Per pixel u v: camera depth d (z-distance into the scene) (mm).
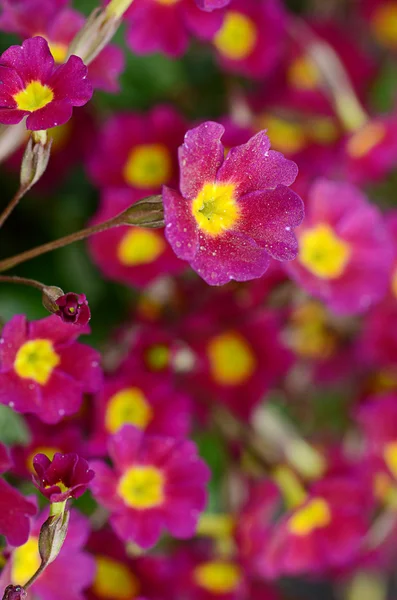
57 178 519
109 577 436
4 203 525
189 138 355
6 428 424
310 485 459
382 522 498
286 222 363
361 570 570
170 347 456
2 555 380
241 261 360
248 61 519
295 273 446
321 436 522
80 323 353
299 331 509
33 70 367
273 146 512
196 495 410
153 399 440
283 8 555
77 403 387
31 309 500
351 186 484
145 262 458
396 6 599
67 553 402
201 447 500
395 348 491
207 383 466
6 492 375
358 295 458
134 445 405
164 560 443
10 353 378
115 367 454
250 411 465
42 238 523
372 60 579
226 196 365
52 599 401
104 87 423
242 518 461
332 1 612
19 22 431
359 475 470
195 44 547
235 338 468
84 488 355
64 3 440
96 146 493
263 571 465
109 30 385
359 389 525
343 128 512
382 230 465
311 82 531
